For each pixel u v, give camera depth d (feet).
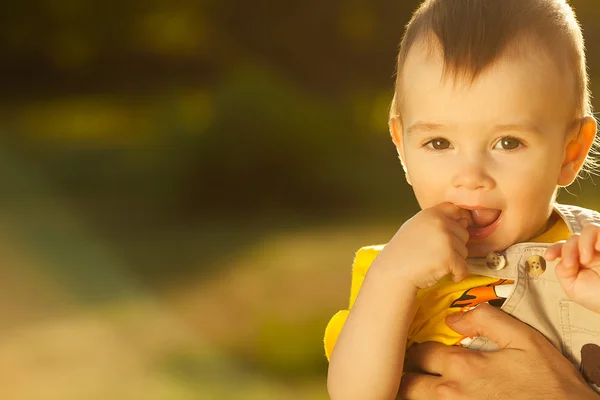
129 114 112.68
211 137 69.36
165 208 67.87
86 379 35.73
